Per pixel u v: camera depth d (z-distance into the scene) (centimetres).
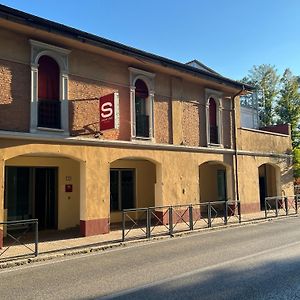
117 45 1420
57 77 1323
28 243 1205
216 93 1955
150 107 1619
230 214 1973
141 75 1591
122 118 1501
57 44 1315
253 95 3634
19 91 1215
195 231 1422
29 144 1220
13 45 1216
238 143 2062
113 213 1741
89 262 927
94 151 1391
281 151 2420
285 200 1998
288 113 4316
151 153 1600
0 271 857
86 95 1387
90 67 1410
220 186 2286
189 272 773
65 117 1312
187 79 1794
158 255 980
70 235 1364
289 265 814
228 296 609
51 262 945
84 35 1320
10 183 1453
